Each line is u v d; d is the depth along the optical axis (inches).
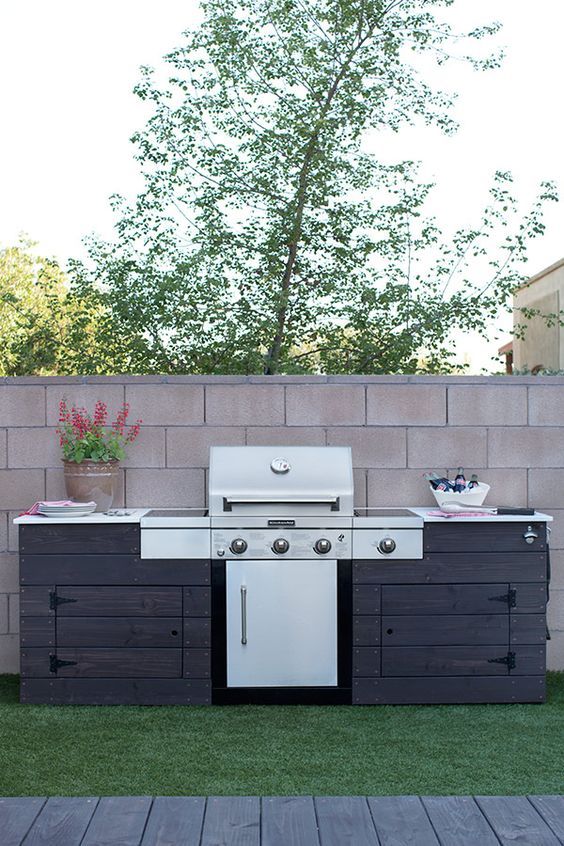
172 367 390.0
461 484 175.9
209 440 185.5
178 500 185.3
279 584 162.9
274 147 385.4
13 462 185.3
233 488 162.2
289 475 163.3
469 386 186.9
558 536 188.9
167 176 386.6
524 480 187.8
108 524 162.1
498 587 164.4
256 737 145.6
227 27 385.4
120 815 99.4
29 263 565.6
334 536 163.0
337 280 390.0
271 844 92.5
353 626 163.3
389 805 102.1
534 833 94.7
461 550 164.1
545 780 127.3
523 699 164.4
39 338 396.5
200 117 388.2
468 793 122.5
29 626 161.9
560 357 421.4
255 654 162.7
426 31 396.5
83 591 161.8
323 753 138.2
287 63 386.6
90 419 184.5
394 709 161.3
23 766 132.0
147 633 162.2
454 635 164.1
